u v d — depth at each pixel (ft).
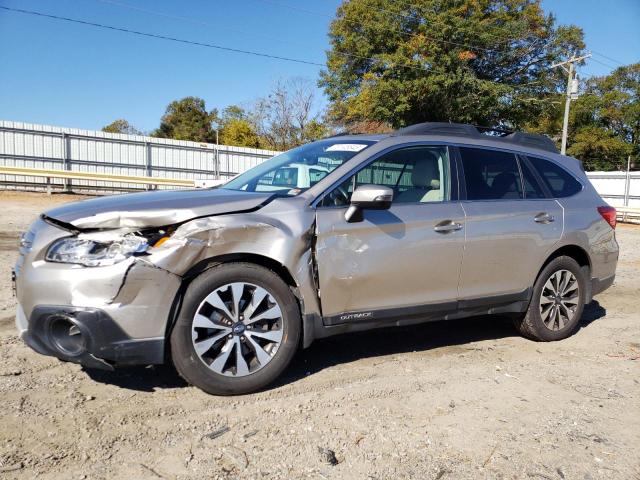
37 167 67.87
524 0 101.96
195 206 10.49
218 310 10.51
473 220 13.50
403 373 12.64
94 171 71.92
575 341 16.02
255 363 10.93
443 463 8.71
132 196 11.60
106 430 9.23
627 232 60.64
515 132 16.21
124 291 9.56
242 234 10.52
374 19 99.40
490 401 11.26
